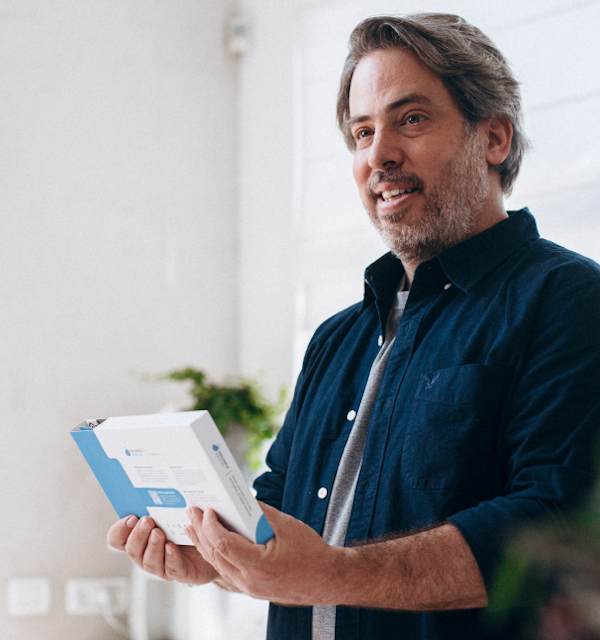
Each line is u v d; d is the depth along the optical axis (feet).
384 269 3.90
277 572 2.36
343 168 8.61
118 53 8.57
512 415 2.93
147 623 7.30
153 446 2.44
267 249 9.40
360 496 3.22
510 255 3.42
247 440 7.41
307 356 4.28
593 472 2.56
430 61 3.46
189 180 9.25
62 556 7.62
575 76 6.61
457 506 2.90
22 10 7.70
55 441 7.66
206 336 9.28
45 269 7.70
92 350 8.04
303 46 9.09
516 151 3.84
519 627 2.64
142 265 8.62
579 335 2.87
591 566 1.31
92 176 8.20
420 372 3.28
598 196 6.35
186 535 2.75
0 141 7.43
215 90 9.68
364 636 3.00
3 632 7.19
